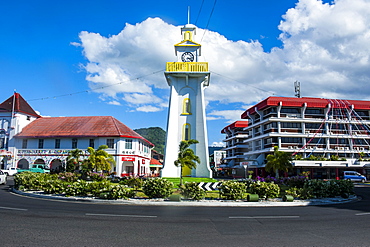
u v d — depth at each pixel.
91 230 9.08
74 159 38.06
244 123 78.19
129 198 17.44
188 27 35.00
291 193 19.97
